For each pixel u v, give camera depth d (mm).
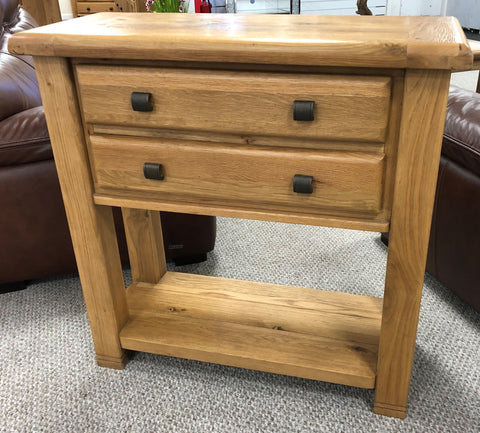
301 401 1210
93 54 949
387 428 1131
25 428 1157
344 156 931
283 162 963
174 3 2230
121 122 1019
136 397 1234
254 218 1034
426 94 848
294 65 894
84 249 1177
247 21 1098
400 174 918
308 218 1003
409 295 1021
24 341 1434
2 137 1385
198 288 1470
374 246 1874
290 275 1698
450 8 5148
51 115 1045
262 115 934
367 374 1127
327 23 1047
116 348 1291
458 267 1398
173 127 995
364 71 868
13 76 1512
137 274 1503
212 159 1001
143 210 1397
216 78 929
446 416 1155
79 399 1232
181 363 1338
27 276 1601
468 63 787
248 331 1275
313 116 904
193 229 1669
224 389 1251
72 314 1543
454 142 1293
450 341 1384
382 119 878
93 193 1118
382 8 4957
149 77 961
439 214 1447
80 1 3959
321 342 1229
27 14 2074
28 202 1476
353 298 1400
